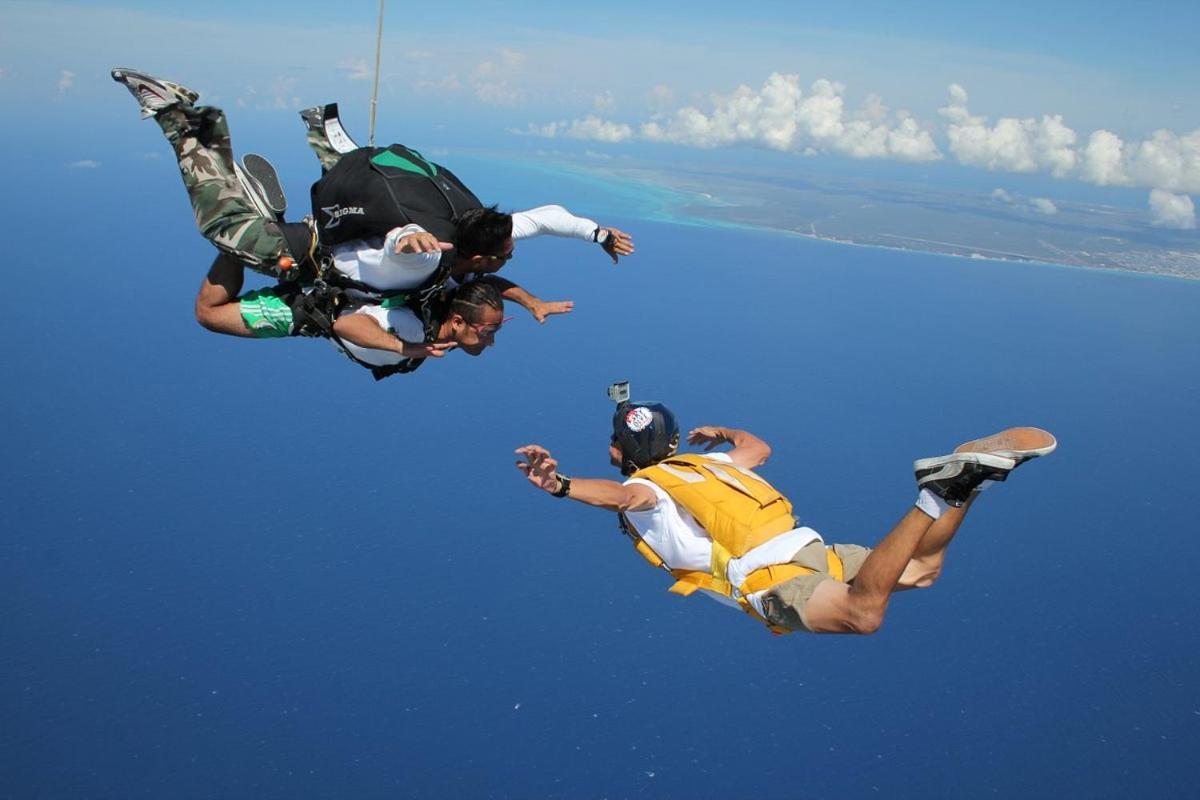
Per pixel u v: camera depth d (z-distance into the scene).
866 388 132.00
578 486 4.92
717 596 5.38
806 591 4.80
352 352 5.11
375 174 4.70
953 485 4.32
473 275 5.15
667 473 5.37
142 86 4.80
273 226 4.82
